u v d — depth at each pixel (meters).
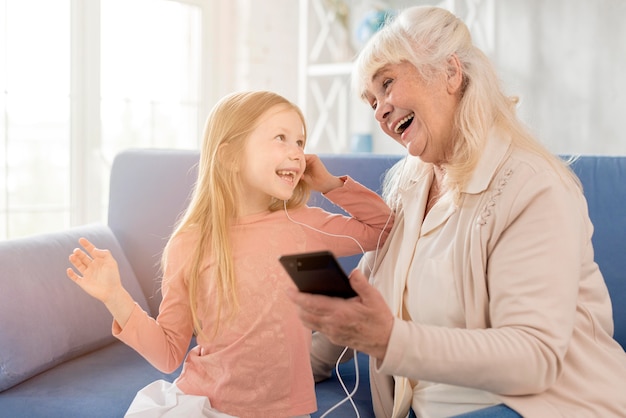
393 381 1.57
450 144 1.43
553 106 3.39
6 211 2.94
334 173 2.08
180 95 3.72
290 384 1.45
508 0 3.47
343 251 1.61
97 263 1.35
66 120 3.15
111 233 2.30
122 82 3.40
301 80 3.74
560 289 1.17
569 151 3.36
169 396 1.45
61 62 3.11
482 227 1.28
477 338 1.13
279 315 1.46
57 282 1.94
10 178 2.95
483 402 1.27
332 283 1.07
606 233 1.81
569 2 3.31
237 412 1.42
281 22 3.96
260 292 1.46
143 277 2.31
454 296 1.33
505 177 1.29
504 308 1.20
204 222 1.53
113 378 1.80
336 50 3.83
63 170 3.15
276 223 1.54
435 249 1.39
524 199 1.24
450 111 1.41
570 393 1.23
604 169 1.85
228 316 1.45
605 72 3.24
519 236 1.23
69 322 1.92
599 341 1.33
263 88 3.89
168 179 2.31
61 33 3.11
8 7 2.89
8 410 1.68
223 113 1.54
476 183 1.33
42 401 1.68
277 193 1.49
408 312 1.47
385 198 1.85
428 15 1.42
